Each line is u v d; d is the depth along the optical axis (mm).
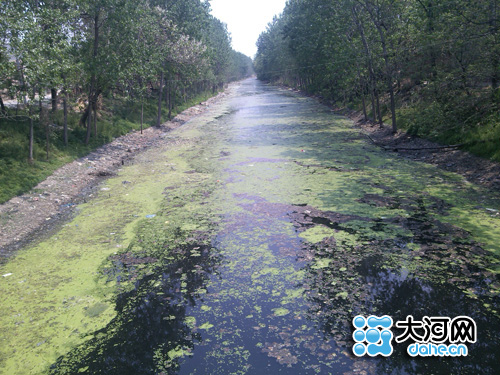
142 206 12141
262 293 7250
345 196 12125
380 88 24344
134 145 22766
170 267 8344
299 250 8812
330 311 6598
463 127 15883
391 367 5309
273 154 19047
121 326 6457
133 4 20406
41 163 15344
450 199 11266
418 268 7754
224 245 9258
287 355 5621
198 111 42906
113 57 19547
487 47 14977
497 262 7766
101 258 8820
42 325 6523
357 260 8227
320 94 53031
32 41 13648
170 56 30141
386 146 19375
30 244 9727
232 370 5363
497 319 6156
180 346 5918
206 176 15367
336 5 29375
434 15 16797
